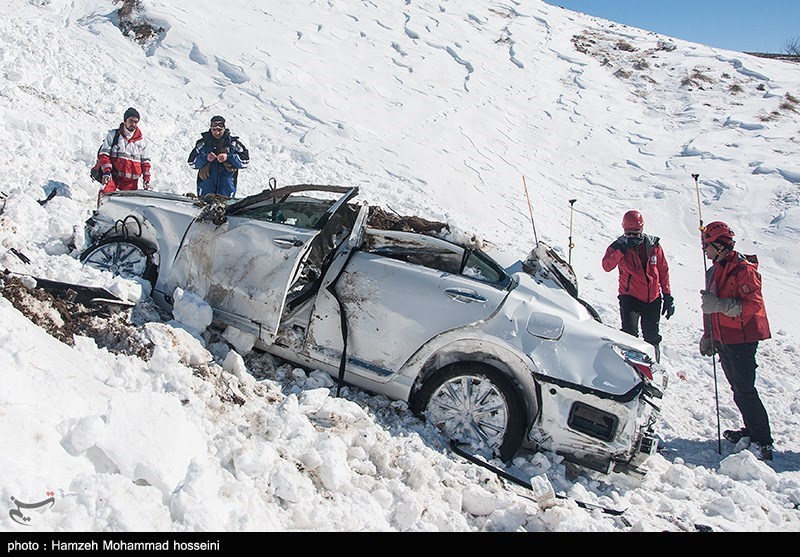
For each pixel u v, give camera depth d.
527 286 5.26
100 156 7.77
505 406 4.79
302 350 5.30
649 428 4.80
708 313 6.00
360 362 5.16
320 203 6.01
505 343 4.87
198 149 8.29
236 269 5.38
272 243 5.32
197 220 5.63
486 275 5.42
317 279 5.40
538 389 4.82
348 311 5.21
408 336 5.06
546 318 4.95
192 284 5.50
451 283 5.15
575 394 4.74
